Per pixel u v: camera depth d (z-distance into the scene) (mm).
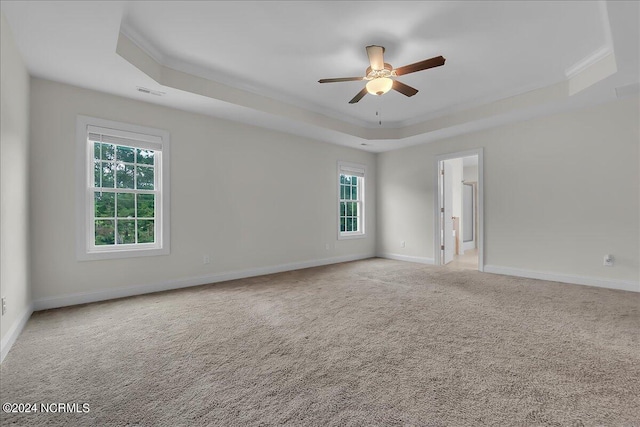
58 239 2963
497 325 2455
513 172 4441
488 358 1888
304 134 5023
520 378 1652
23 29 2146
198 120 3961
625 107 3480
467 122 4391
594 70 3051
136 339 2191
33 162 2832
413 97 4133
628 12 2008
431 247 5566
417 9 2336
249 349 2031
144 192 3541
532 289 3629
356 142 5574
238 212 4355
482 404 1426
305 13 2375
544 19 2451
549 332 2299
